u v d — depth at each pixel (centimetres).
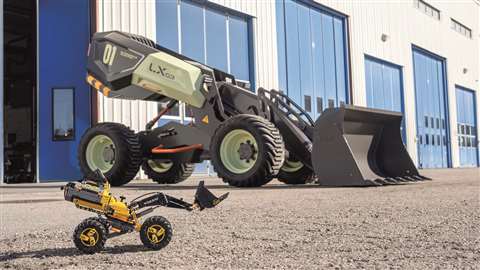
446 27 3077
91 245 222
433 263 209
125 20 1180
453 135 3041
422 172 1664
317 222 330
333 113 651
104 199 222
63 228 318
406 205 426
